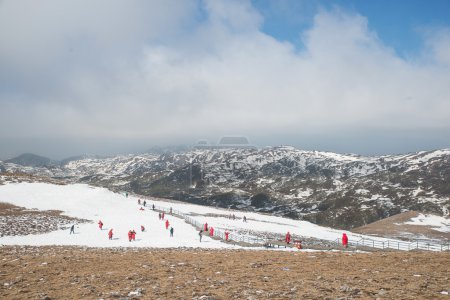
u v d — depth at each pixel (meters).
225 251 31.58
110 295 13.12
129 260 22.89
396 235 108.44
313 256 25.88
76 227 60.66
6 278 16.42
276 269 19.95
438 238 103.50
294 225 106.31
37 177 105.06
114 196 98.19
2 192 80.12
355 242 65.69
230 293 13.77
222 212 117.12
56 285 15.07
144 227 63.72
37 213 69.06
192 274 18.09
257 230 77.75
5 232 50.50
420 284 15.30
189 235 57.78
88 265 20.50
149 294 13.51
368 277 17.34
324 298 12.88
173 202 129.75
